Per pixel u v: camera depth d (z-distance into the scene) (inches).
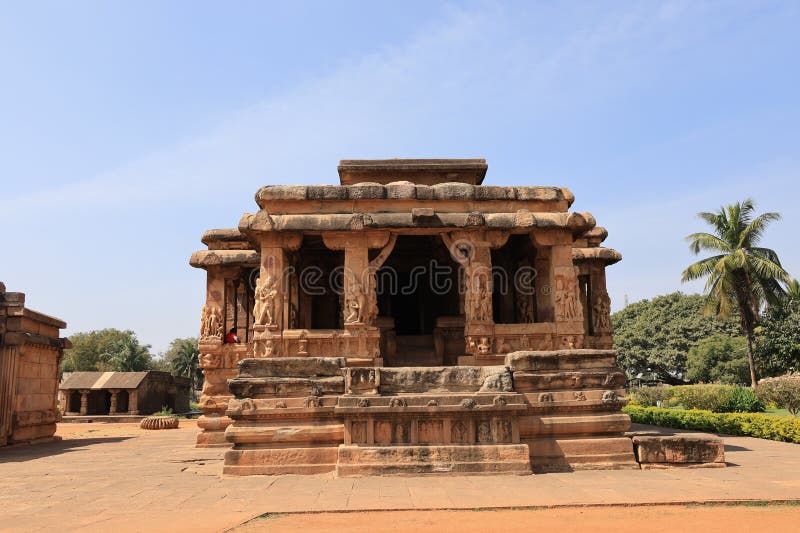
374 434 442.9
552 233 594.6
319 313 808.3
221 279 761.6
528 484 389.7
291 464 446.3
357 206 593.9
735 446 610.9
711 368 2080.5
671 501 326.3
